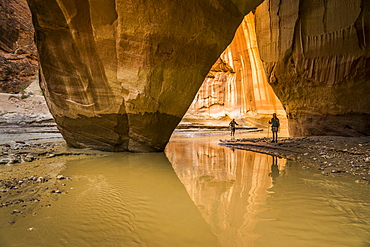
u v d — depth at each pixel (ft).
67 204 8.86
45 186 10.89
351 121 34.12
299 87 38.70
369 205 9.52
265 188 12.00
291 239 6.78
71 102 21.66
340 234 7.09
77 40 18.88
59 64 20.22
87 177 13.15
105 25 18.56
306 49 35.29
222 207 9.31
